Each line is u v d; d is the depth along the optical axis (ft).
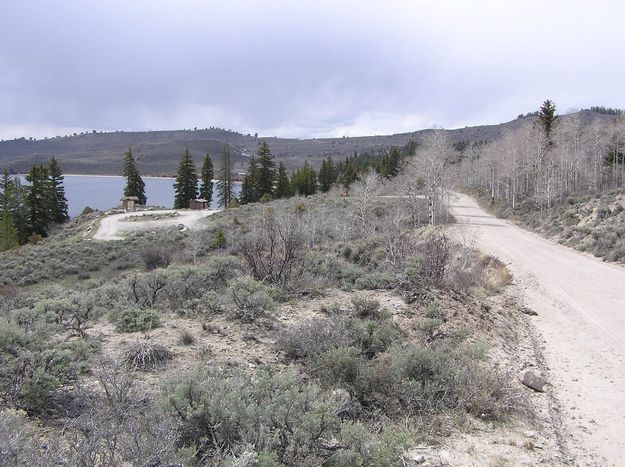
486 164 256.52
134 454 10.63
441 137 168.76
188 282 35.17
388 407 18.06
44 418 14.83
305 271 40.57
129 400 14.67
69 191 485.56
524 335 34.50
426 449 15.61
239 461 10.82
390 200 180.04
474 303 38.65
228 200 282.56
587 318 40.93
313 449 12.87
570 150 201.98
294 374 17.97
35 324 24.30
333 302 33.27
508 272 64.44
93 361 20.06
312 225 107.86
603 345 32.99
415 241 61.82
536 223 137.28
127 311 27.09
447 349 23.58
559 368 27.96
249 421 13.12
